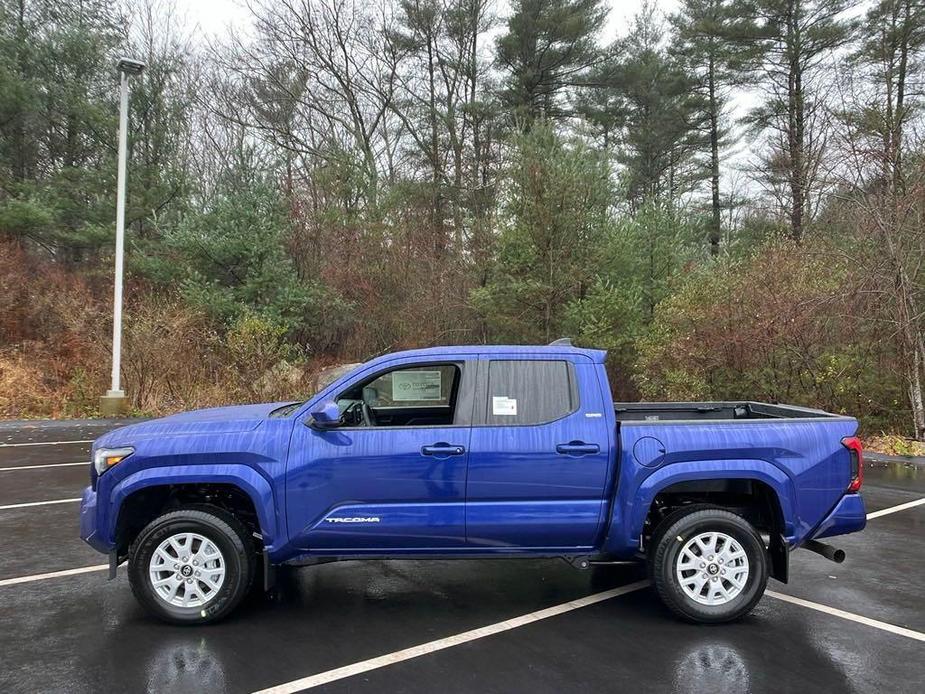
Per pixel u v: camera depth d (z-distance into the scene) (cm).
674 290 1512
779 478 451
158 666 380
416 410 546
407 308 1833
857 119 1234
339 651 402
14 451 1091
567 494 448
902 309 1126
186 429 455
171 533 438
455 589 513
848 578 537
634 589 515
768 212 2812
